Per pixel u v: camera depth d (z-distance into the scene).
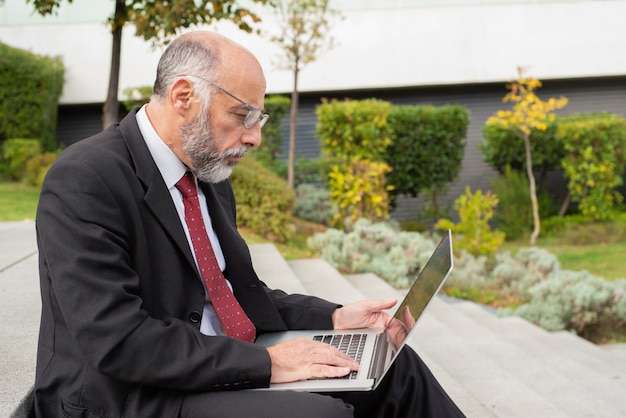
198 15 7.64
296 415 1.79
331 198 9.77
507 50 13.20
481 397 3.82
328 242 7.93
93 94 12.86
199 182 2.26
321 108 11.07
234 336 2.13
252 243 7.68
